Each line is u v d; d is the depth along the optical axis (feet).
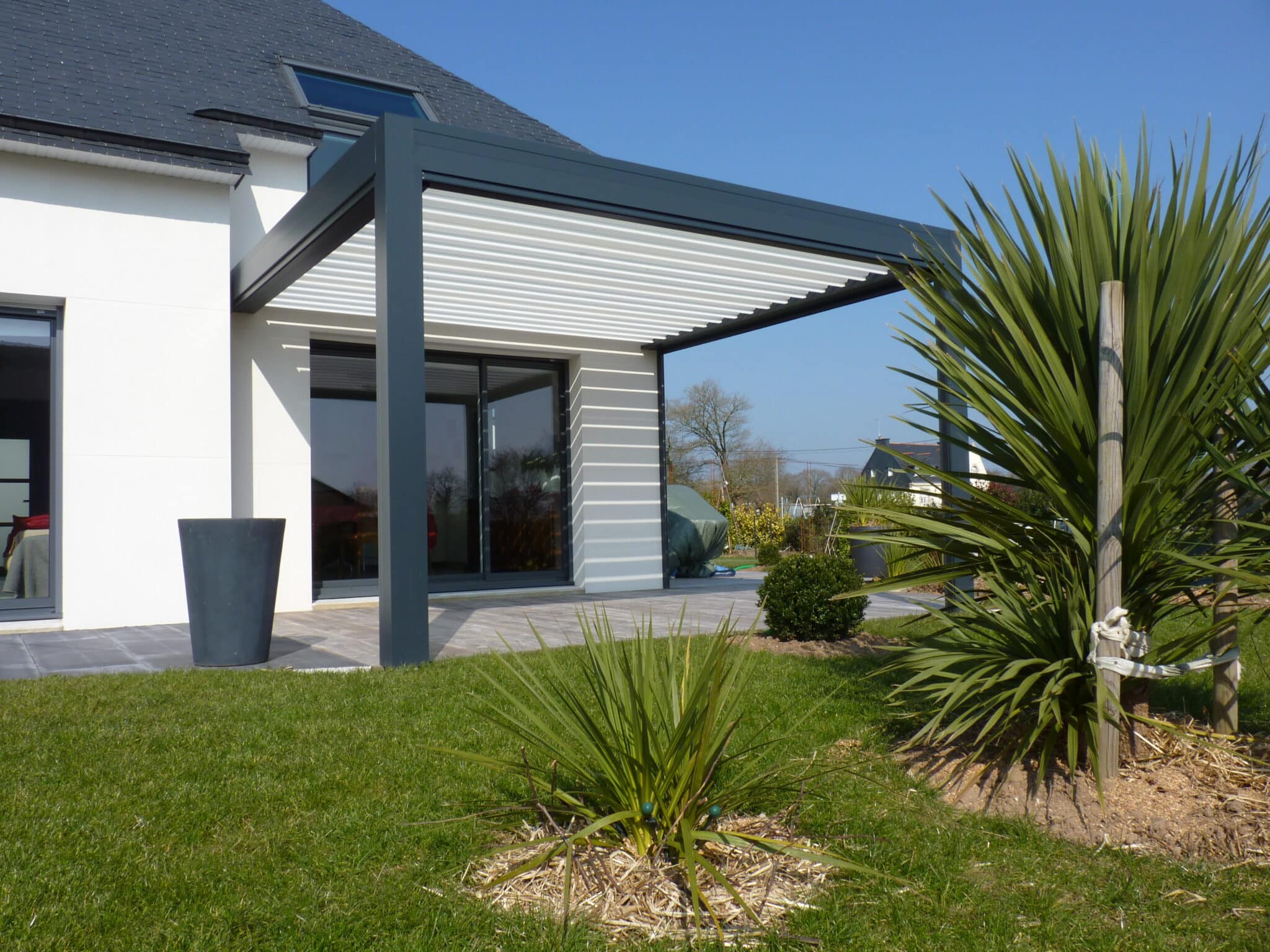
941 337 11.57
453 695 14.89
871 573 34.96
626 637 21.58
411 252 17.84
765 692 15.19
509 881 8.29
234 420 29.25
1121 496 10.08
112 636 22.94
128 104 26.07
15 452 24.75
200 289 26.27
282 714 13.71
